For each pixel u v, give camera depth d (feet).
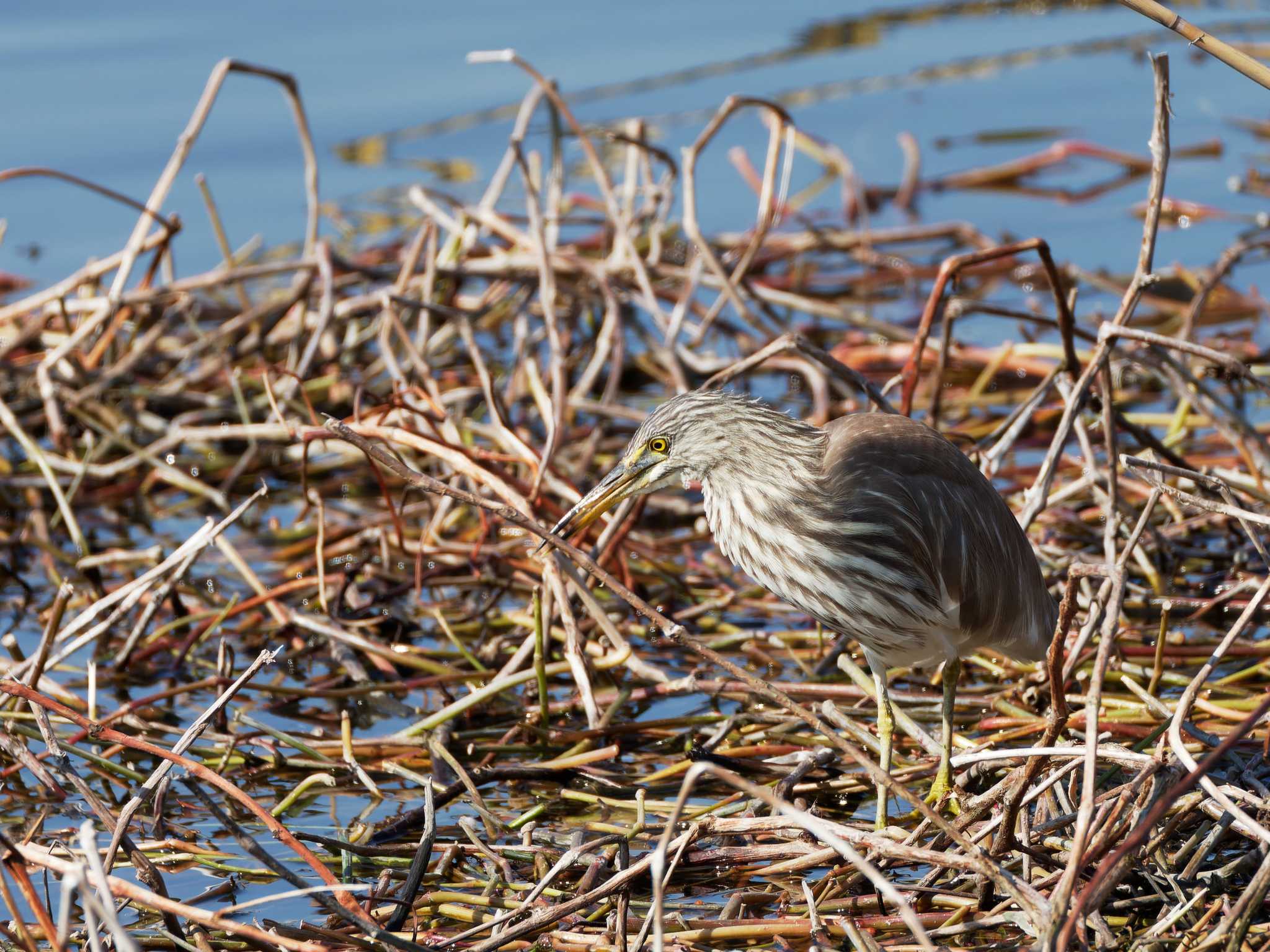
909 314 59.00
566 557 34.96
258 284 61.21
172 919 25.07
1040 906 23.03
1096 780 28.35
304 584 38.42
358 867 28.99
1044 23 84.17
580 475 44.09
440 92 72.64
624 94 74.28
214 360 51.39
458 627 39.63
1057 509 42.06
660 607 40.06
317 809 31.63
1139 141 71.77
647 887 27.68
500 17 79.25
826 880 26.84
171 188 65.67
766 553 30.71
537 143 71.26
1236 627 25.00
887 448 30.35
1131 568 39.96
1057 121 73.97
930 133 73.77
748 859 27.71
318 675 38.17
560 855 28.32
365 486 48.78
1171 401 49.70
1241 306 56.08
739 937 25.63
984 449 38.63
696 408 30.94
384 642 38.50
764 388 53.83
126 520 47.42
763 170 71.15
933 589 29.73
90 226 64.28
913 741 33.04
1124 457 27.91
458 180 69.10
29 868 28.73
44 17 75.00
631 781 32.12
